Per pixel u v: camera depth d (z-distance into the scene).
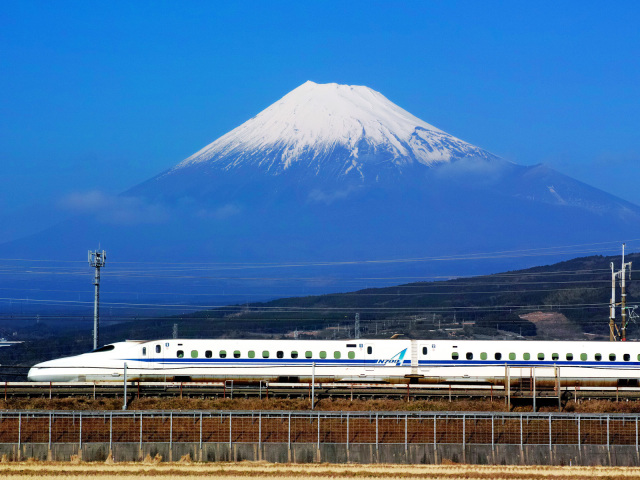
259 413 108.50
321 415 109.94
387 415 110.19
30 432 108.56
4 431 108.50
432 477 102.12
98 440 108.50
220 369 130.88
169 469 103.62
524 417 109.56
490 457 106.94
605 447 106.94
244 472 102.88
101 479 100.25
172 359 131.75
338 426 109.69
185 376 131.12
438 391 126.56
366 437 109.31
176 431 109.38
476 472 103.62
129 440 108.50
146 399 120.19
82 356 132.75
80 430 106.25
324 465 105.50
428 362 131.88
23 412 107.19
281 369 130.88
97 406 118.12
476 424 109.81
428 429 109.81
